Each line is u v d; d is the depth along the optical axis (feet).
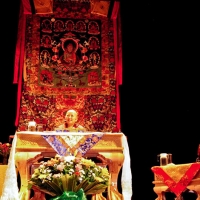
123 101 20.20
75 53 18.38
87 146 14.60
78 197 11.35
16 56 17.29
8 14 19.60
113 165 14.82
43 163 12.44
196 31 19.70
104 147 14.87
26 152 14.30
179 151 19.12
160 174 14.38
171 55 20.18
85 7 18.86
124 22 20.58
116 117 17.78
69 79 18.07
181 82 19.75
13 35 19.57
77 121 17.67
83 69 18.29
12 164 13.98
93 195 13.98
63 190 11.89
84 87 18.08
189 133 19.11
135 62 20.52
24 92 17.39
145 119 19.93
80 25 18.70
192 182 13.39
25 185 14.10
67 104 17.78
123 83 20.36
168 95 19.88
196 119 19.10
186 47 19.90
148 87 20.22
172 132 19.44
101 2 18.54
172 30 20.26
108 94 18.07
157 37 20.49
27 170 14.25
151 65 20.39
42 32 18.31
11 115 19.13
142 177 19.30
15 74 17.17
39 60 17.95
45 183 11.91
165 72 20.15
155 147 19.52
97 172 12.44
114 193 14.53
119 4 18.40
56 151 14.32
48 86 17.80
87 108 17.88
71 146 14.48
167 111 19.74
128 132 19.84
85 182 12.07
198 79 19.42
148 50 20.53
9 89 19.29
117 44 18.47
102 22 18.83
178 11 20.02
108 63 18.42
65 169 11.92
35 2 17.99
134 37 20.57
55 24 18.53
